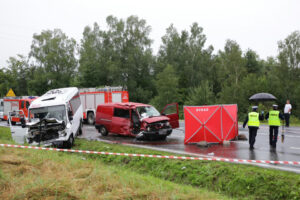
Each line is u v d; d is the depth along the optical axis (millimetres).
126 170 8156
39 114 11625
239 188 6652
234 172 7117
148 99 52812
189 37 59781
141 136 12297
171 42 60812
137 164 9023
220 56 63000
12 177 5781
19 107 23109
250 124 10188
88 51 56406
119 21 54406
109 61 52250
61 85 57156
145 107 13492
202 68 58125
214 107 11281
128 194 4902
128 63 52312
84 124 21250
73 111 13031
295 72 39969
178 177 7809
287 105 17766
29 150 9156
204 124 11188
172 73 51094
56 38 58375
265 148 10195
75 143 12359
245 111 28031
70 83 56938
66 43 60375
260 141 11773
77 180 5605
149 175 8156
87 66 55375
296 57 39969
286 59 40281
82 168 6863
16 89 63156
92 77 55062
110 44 54562
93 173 6117
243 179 6742
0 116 26641
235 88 30531
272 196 6137
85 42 58000
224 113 11406
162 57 61406
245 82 32844
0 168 6473
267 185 6387
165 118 12633
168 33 61531
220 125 11297
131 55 51594
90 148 11258
